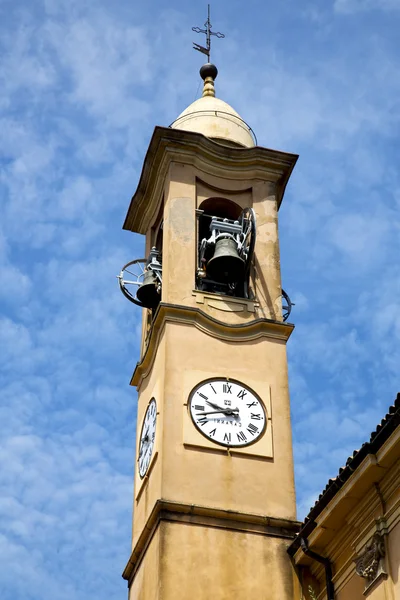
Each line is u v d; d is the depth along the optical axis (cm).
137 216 3362
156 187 3231
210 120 3362
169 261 2981
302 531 2414
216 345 2852
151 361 2956
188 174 3152
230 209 3188
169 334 2841
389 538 2139
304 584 2489
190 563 2492
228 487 2627
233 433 2714
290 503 2630
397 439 2075
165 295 2923
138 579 2666
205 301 2934
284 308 3045
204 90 3588
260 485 2647
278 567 2514
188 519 2552
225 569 2497
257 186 3200
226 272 3025
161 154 3189
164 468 2625
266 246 3091
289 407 2794
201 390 2766
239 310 2944
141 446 2900
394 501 2145
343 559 2341
